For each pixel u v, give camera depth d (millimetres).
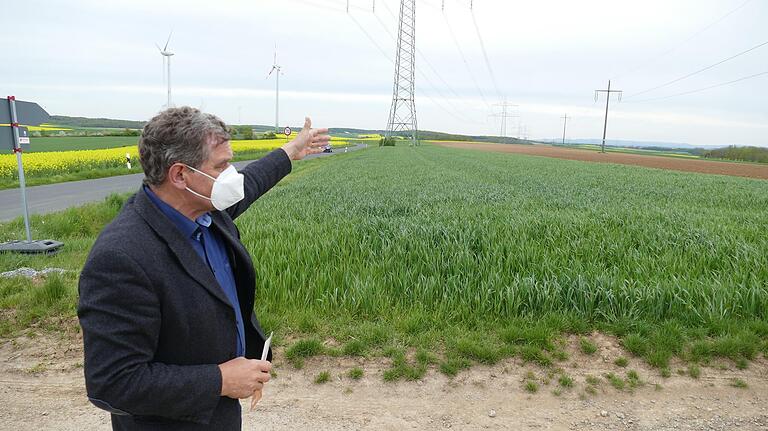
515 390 3828
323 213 10219
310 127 2852
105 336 1467
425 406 3625
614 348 4418
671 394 3781
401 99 88938
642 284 5203
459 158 51312
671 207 13125
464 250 6289
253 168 2502
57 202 15867
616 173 32875
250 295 2055
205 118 1737
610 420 3465
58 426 3373
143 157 1702
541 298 5035
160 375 1535
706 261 6398
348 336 4566
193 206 1797
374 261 6062
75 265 7238
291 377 4000
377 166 33688
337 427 3367
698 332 4531
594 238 7379
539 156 65000
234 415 1924
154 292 1559
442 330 4668
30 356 4371
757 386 3881
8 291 5734
